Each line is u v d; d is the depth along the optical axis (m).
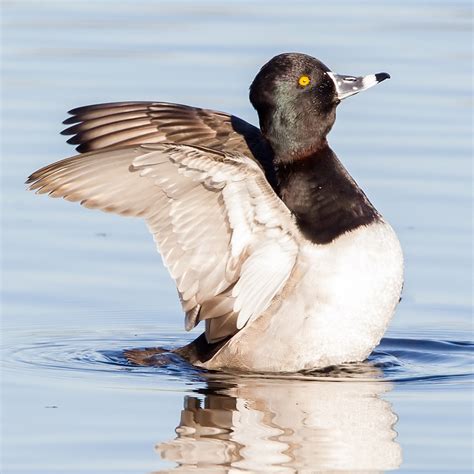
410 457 8.59
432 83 19.58
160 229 10.22
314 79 11.26
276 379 10.49
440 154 16.64
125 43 21.95
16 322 12.15
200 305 10.66
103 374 10.60
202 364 10.95
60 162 9.88
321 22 23.27
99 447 8.73
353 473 8.29
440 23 23.25
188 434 8.98
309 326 10.59
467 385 10.34
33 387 10.15
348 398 9.89
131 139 11.85
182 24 23.34
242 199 10.16
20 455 8.60
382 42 21.58
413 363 11.16
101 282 13.35
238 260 10.48
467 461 8.52
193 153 9.79
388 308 10.83
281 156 11.25
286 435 8.97
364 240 10.69
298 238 10.60
